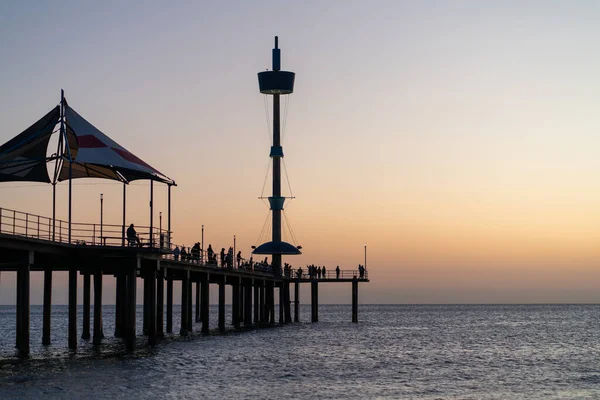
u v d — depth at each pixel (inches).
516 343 3444.9
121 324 3112.7
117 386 1752.0
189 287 3152.1
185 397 1669.5
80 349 2487.7
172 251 2340.1
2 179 2422.5
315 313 4788.4
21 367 1975.9
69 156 2133.4
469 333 4298.7
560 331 4581.7
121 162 2198.6
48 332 2522.1
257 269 3858.3
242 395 1728.6
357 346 3075.8
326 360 2476.6
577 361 2588.6
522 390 1894.7
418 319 7022.6
